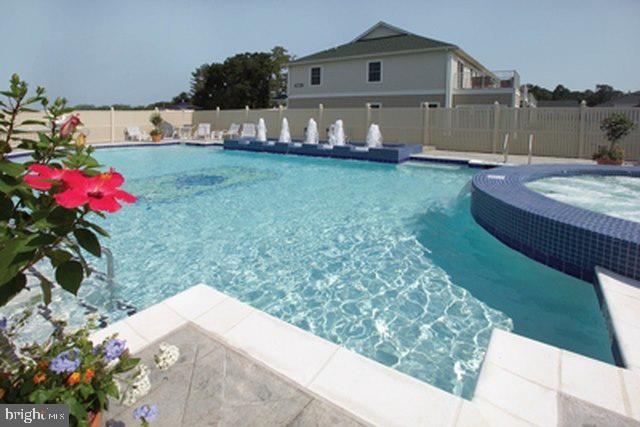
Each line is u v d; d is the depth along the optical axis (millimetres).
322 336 3338
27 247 1125
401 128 16266
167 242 5523
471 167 11828
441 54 20016
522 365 2385
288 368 2350
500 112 13891
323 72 23672
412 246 5391
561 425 1938
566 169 8641
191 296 3227
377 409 2018
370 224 6348
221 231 6004
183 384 2104
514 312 3707
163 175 10906
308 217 6746
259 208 7352
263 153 15727
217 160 14070
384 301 3926
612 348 2768
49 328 2977
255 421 1858
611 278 3580
